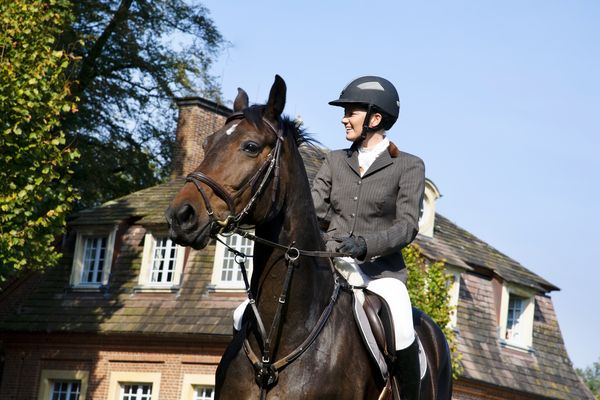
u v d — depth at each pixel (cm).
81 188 3603
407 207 695
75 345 3006
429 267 2502
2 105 2011
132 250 3095
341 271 693
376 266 713
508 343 3322
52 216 2089
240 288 2862
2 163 2052
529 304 3441
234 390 636
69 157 2125
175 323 2853
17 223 2092
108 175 3712
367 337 658
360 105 717
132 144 3772
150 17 3675
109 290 3053
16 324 3070
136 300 2992
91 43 3584
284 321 634
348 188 710
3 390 3077
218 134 618
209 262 2955
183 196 585
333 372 635
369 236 668
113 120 3775
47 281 3169
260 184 611
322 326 643
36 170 2095
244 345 641
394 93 722
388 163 705
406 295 702
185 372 2828
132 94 3731
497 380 3159
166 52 3778
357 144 726
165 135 3819
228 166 600
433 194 3297
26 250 2097
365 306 681
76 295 3097
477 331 3241
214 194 593
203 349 2822
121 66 3738
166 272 3006
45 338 3052
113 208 3189
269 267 634
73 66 3234
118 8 3594
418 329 806
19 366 3073
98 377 2945
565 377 3447
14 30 2091
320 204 719
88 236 3173
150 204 3177
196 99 3456
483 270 3369
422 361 742
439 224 3438
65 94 2133
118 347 2939
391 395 688
